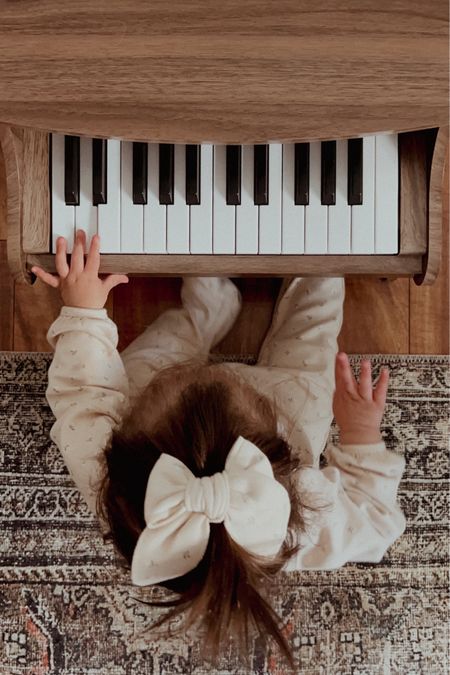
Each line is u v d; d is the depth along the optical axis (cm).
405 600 133
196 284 125
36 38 79
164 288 133
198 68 80
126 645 133
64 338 99
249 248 100
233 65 80
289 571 126
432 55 79
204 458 82
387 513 105
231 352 133
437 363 133
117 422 95
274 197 99
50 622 133
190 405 86
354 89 80
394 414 133
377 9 79
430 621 133
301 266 101
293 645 132
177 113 80
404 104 80
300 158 98
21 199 97
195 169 98
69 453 98
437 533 133
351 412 105
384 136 98
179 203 99
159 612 133
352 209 100
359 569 133
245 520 74
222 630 97
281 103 80
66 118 81
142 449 84
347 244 100
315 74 80
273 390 117
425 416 133
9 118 80
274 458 88
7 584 133
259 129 81
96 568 133
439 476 133
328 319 122
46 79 80
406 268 101
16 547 132
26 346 133
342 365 103
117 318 133
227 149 98
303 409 116
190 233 100
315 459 115
